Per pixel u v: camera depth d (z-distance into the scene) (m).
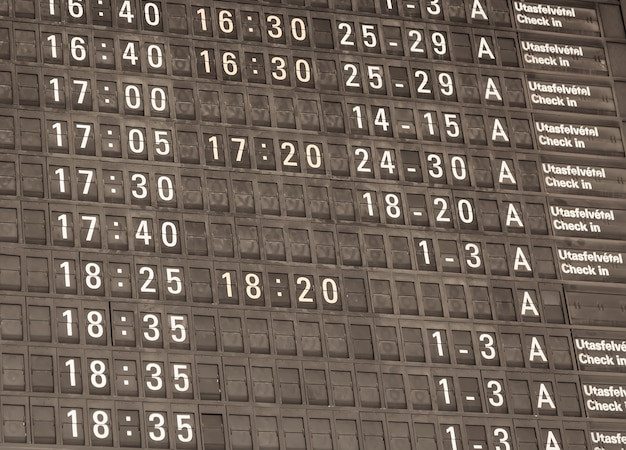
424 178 27.91
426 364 26.97
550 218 28.39
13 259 25.61
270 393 26.11
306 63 27.95
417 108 28.28
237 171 27.00
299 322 26.56
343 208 27.33
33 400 25.08
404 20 28.77
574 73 29.41
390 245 27.38
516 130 28.72
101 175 26.34
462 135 28.39
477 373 27.17
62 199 26.06
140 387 25.56
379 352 26.80
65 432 25.08
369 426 26.44
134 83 26.94
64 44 26.81
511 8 29.50
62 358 25.38
